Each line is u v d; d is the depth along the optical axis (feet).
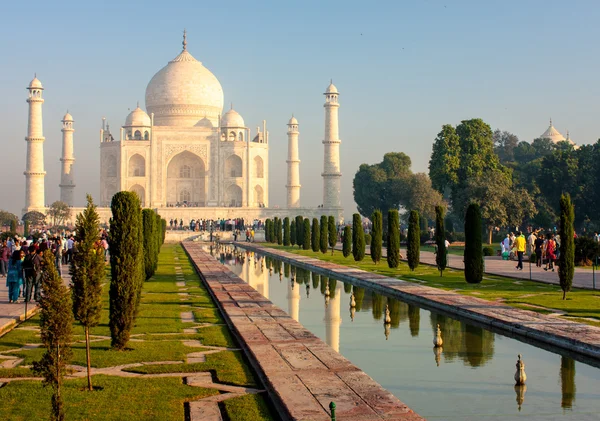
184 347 87.56
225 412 61.52
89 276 72.54
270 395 67.15
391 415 59.26
